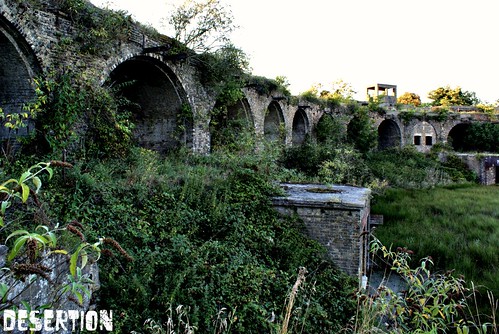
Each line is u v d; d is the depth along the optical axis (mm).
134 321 4988
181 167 10781
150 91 14383
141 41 11727
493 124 36094
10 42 8133
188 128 14633
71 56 9328
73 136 8570
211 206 8156
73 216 6438
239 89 16250
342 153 19391
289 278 7008
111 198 7238
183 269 6059
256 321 5852
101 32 9883
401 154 29250
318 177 15820
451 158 30641
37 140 8438
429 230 12516
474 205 16312
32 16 8359
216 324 5199
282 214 8750
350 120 28266
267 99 20359
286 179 13141
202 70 15156
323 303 6988
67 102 8516
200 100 15094
